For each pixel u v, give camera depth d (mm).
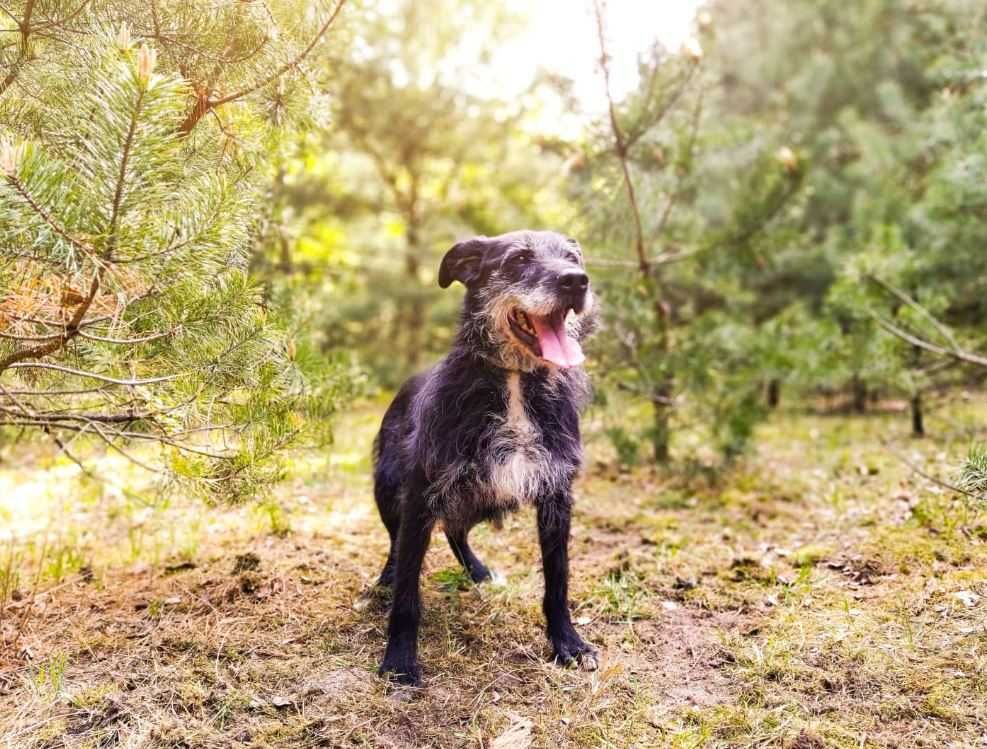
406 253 5062
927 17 3398
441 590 1725
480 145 5219
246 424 1390
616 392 2607
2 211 929
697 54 2316
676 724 1253
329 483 2477
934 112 2838
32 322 1185
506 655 1468
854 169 4168
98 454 2705
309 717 1257
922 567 1658
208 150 1334
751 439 2729
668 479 2672
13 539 1977
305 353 1477
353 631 1526
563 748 1207
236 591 1637
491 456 1425
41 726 1216
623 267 2619
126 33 984
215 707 1273
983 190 2414
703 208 3688
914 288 2893
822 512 2176
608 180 2496
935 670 1310
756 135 3232
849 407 4129
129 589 1671
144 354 1251
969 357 2455
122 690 1303
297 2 1357
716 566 1815
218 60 1307
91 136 996
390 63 4688
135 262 1021
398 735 1233
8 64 1223
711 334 2795
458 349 1494
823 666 1361
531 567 1868
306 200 4258
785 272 4301
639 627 1557
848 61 4559
